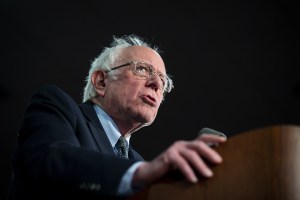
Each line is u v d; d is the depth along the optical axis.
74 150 1.00
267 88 4.66
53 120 1.21
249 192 0.80
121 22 3.97
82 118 1.45
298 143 0.83
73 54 4.13
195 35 4.14
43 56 4.16
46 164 0.98
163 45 4.16
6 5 3.76
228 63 4.41
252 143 0.85
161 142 5.02
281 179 0.80
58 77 4.34
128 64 1.89
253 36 4.19
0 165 5.01
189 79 4.49
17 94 4.45
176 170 0.87
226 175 0.83
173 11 3.94
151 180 0.89
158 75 1.90
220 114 4.86
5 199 5.03
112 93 1.83
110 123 1.75
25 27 3.92
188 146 0.87
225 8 3.94
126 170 0.92
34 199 1.16
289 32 4.18
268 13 4.01
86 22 3.94
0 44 4.04
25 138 1.18
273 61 4.41
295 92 4.64
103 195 0.96
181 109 4.75
